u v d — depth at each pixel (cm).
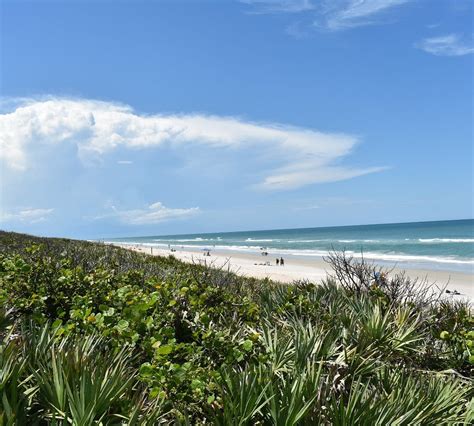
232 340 498
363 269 875
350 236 13388
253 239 14125
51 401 309
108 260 1163
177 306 584
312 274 3008
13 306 541
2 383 288
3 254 1029
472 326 659
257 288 1018
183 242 12681
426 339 603
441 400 404
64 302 601
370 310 657
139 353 437
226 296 714
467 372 540
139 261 1326
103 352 440
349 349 512
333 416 330
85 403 293
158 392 355
